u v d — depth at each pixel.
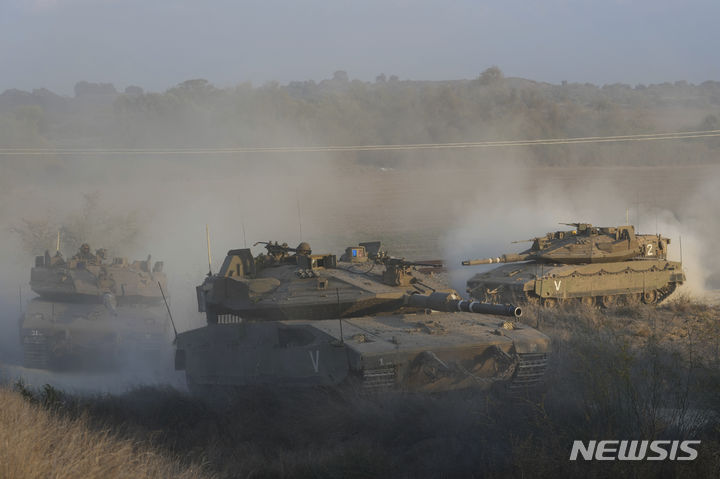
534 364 27.11
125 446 19.73
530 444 20.92
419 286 33.75
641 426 21.69
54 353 42.88
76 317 45.16
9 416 20.06
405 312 33.59
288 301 31.59
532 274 57.47
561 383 27.61
